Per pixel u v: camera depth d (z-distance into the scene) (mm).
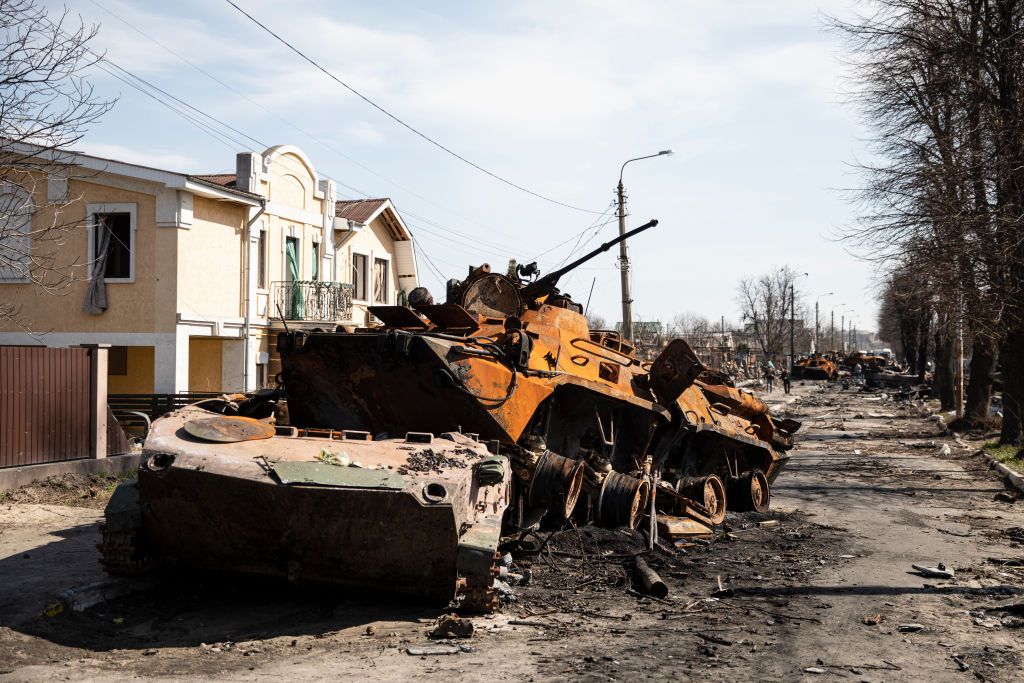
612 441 11039
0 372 13484
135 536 7672
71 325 22562
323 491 6906
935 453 24172
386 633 7051
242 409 9398
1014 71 21297
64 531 10734
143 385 24547
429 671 6059
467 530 7488
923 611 8094
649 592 8680
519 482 9289
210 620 7441
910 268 23719
